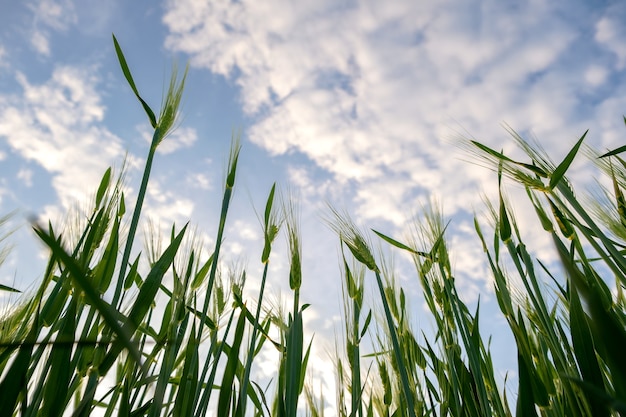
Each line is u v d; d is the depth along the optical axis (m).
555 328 0.33
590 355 0.25
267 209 0.43
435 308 0.41
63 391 0.23
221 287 0.42
